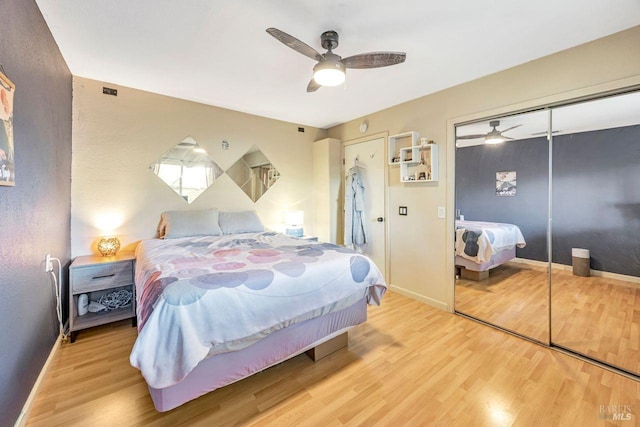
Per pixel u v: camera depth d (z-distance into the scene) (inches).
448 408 59.7
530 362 76.9
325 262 75.1
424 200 121.3
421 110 120.7
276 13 65.2
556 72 83.3
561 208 91.0
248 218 136.1
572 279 91.0
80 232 103.3
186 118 126.3
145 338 47.7
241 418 56.9
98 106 105.4
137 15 66.1
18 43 53.3
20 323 53.8
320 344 78.0
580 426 54.6
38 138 64.2
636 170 78.5
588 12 64.8
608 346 82.1
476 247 108.0
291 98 123.1
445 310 113.3
